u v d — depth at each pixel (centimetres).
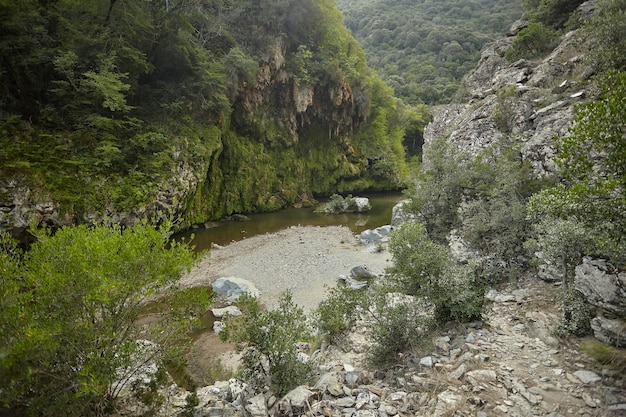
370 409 576
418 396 596
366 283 1592
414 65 8419
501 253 1150
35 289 524
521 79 2014
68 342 504
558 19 2856
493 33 8250
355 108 4788
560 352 666
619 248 589
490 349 704
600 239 596
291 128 4109
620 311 646
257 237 2656
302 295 1591
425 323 809
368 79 4931
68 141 2067
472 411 533
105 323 530
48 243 562
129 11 2470
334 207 3631
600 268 700
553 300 870
